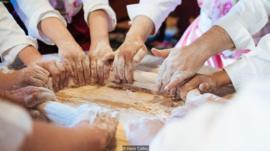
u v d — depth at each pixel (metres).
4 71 0.99
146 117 0.77
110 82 1.03
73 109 0.74
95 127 0.55
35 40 1.18
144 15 1.23
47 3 1.22
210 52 0.96
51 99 0.82
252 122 0.32
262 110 0.33
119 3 1.98
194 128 0.35
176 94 0.92
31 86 0.85
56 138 0.40
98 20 1.23
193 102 0.76
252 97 0.34
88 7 1.27
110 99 0.93
